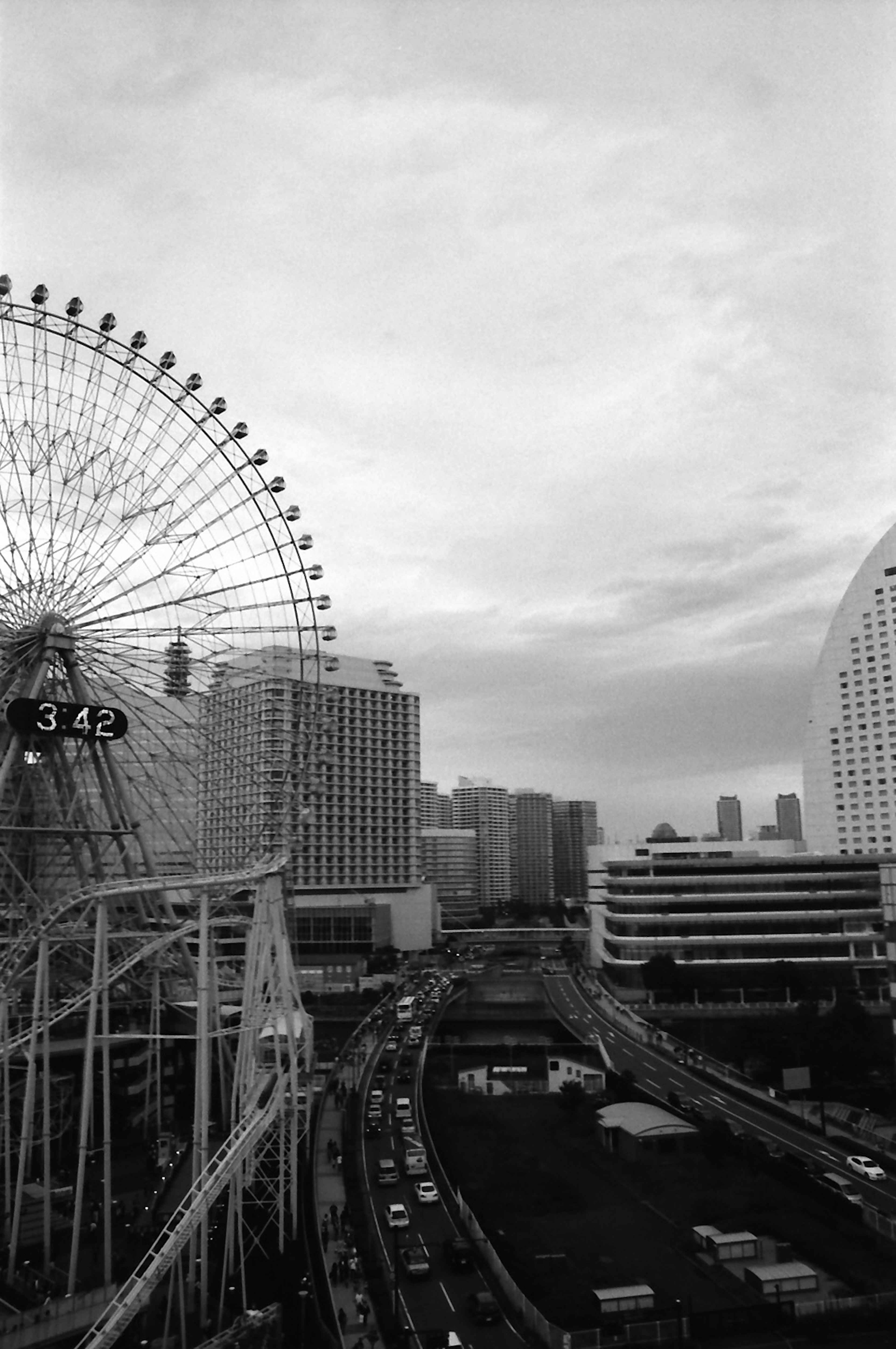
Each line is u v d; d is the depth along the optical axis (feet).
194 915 315.58
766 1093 358.23
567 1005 567.18
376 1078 404.98
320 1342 179.63
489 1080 396.37
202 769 268.21
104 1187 211.61
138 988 315.58
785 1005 533.96
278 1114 227.81
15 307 220.84
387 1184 267.59
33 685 243.60
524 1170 280.10
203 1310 189.67
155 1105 321.73
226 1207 238.07
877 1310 186.29
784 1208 243.81
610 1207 250.16
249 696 268.21
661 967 550.77
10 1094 275.80
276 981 250.98
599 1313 189.37
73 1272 190.49
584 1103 347.97
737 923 602.85
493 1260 214.48
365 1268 210.38
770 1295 196.34
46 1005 224.74
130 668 257.96
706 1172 273.54
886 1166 276.82
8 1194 238.89
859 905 599.98
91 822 270.87
